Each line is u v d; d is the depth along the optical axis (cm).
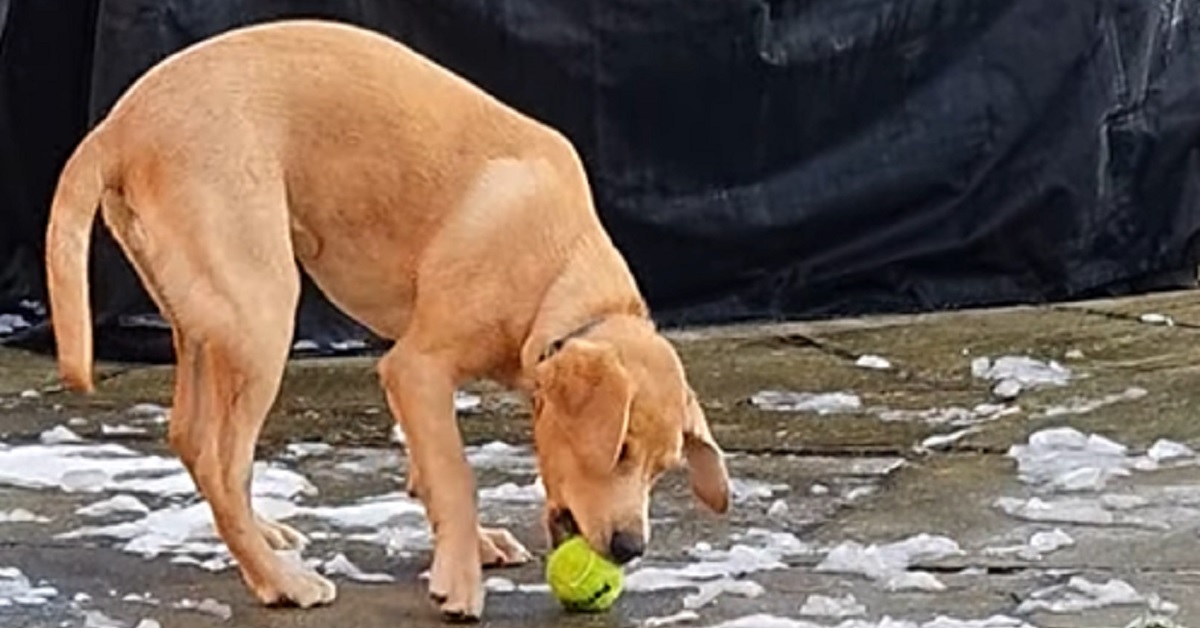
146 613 467
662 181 887
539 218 466
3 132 872
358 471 612
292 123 464
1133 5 944
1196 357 788
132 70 796
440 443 464
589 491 441
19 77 862
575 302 457
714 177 895
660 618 463
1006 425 672
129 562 509
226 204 453
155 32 796
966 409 700
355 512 557
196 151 453
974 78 925
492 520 552
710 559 510
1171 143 959
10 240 894
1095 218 948
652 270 896
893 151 917
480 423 681
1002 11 925
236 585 489
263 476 594
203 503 566
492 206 466
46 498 574
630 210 884
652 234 889
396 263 473
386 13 835
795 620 459
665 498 574
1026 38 928
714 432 666
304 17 822
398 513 557
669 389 445
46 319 861
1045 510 555
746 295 912
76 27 855
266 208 457
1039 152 934
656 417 441
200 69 461
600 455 433
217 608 470
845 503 570
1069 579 489
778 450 639
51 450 635
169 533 535
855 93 910
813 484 593
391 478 604
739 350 827
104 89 799
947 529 539
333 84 468
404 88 473
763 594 480
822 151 911
